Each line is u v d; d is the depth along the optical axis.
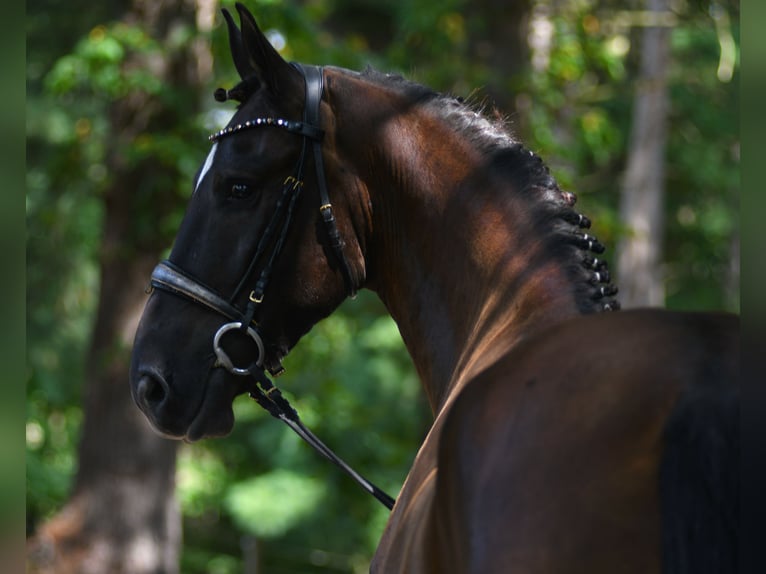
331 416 21.19
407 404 25.67
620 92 24.36
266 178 5.23
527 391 3.41
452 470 3.55
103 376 16.66
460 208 5.00
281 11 16.03
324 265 5.28
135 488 16.70
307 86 5.36
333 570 24.69
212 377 5.26
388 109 5.34
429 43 17.95
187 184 16.30
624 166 28.67
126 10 16.61
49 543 16.52
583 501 3.08
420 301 5.19
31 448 21.48
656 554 2.94
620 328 3.43
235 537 28.42
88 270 24.19
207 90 16.92
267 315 5.28
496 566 3.16
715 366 3.12
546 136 17.48
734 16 22.08
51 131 22.34
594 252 4.57
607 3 24.58
